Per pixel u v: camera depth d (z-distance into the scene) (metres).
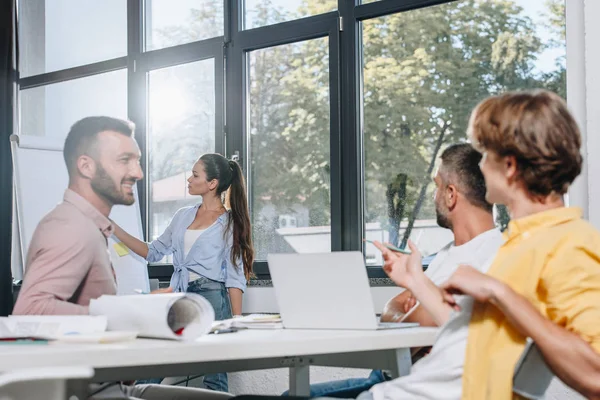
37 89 5.52
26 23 5.59
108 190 1.98
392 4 3.98
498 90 3.67
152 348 1.27
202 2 4.75
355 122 4.09
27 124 5.54
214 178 3.93
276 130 4.41
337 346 1.51
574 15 3.20
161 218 4.86
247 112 4.54
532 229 1.26
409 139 3.94
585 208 3.10
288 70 4.38
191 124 4.75
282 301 1.83
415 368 1.39
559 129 1.26
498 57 3.67
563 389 3.13
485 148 1.32
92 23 5.27
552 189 1.28
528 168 1.27
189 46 4.73
